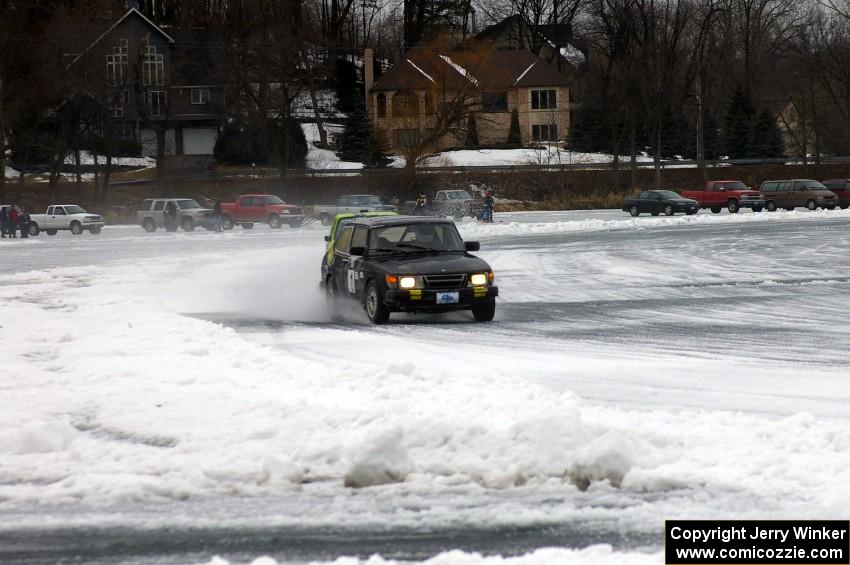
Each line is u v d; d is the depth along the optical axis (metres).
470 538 21.67
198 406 35.12
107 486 25.55
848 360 45.03
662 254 118.12
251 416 33.09
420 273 61.72
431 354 48.62
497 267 106.75
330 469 26.81
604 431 27.28
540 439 26.77
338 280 70.06
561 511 23.23
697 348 49.59
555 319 63.62
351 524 22.75
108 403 36.34
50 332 57.25
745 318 61.69
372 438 26.19
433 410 32.38
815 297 72.44
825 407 34.56
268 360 44.53
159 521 23.19
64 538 22.16
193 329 55.91
